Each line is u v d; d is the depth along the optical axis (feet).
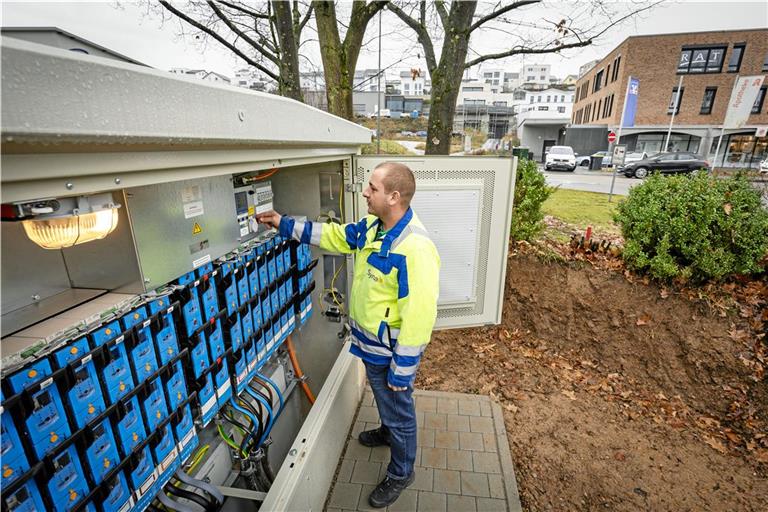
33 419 2.92
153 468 4.15
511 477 7.66
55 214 2.81
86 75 1.87
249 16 18.17
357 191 8.14
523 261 14.56
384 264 5.58
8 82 1.53
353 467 7.72
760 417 10.24
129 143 2.25
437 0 16.15
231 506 5.79
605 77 83.51
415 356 5.60
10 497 2.84
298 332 8.77
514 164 8.53
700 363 11.51
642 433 9.75
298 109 4.56
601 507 7.59
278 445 7.84
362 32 14.89
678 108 69.87
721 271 11.96
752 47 63.57
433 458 8.08
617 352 12.53
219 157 3.50
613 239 15.78
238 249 5.68
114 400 3.59
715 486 8.30
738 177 12.78
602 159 62.13
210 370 5.01
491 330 13.91
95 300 3.78
